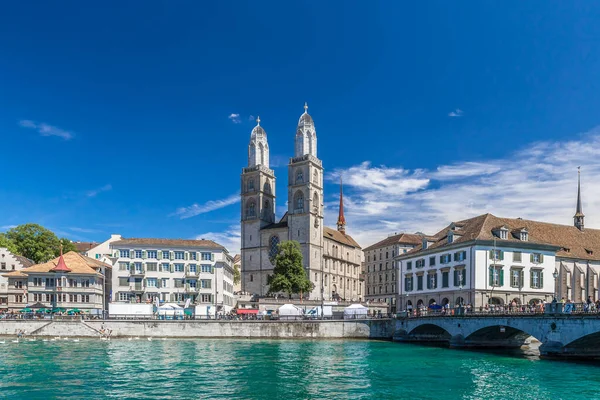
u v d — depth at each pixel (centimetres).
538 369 5412
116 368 5475
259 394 4212
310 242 15125
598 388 4434
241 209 16250
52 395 4181
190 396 4147
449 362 5978
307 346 7906
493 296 9394
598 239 11400
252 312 11181
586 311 5788
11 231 13775
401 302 11494
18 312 10275
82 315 9506
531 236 10344
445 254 10194
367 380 4803
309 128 15812
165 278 12950
